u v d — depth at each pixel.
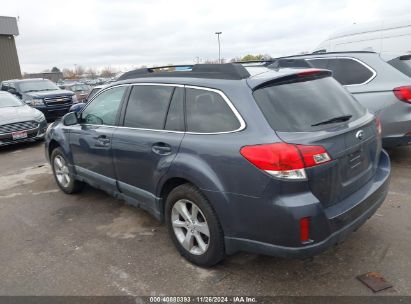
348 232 2.88
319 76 3.38
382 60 5.71
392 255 3.34
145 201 3.85
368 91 5.58
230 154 2.85
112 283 3.20
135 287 3.13
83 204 5.07
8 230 4.38
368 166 3.27
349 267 3.20
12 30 28.73
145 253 3.66
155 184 3.57
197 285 3.11
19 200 5.39
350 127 2.98
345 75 5.92
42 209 4.98
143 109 3.84
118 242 3.93
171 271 3.33
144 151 3.63
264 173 2.65
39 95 13.37
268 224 2.71
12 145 9.94
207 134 3.11
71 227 4.37
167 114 3.53
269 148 2.65
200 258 3.28
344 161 2.88
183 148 3.23
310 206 2.60
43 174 6.68
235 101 2.96
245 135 2.82
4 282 3.30
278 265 3.30
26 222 4.59
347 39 11.72
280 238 2.68
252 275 3.19
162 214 3.68
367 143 3.19
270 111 2.83
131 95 4.04
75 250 3.81
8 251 3.87
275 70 3.35
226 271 3.27
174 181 3.44
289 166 2.58
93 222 4.47
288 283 3.05
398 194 4.66
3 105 10.23
